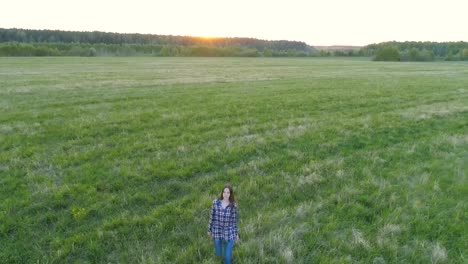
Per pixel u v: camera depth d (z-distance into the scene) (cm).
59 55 10519
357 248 665
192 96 2188
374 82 3241
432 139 1345
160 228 711
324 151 1190
